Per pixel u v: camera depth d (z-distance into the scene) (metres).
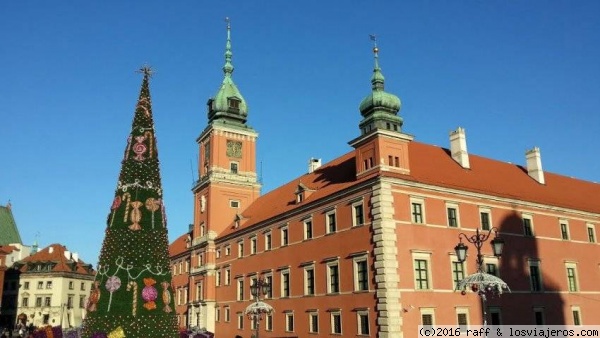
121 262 28.89
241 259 66.06
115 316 27.84
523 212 51.16
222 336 68.62
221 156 78.38
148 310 28.44
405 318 40.03
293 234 54.94
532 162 60.28
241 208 78.00
